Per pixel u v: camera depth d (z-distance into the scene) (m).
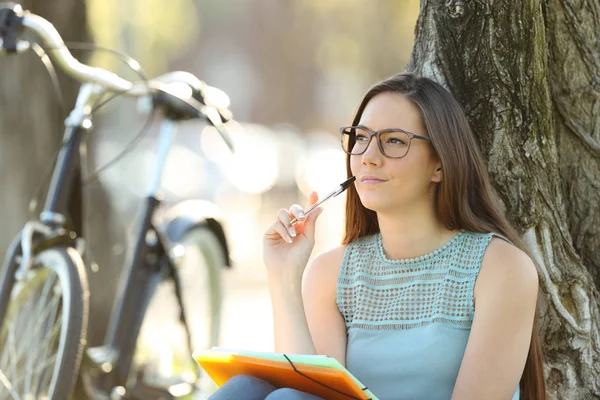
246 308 14.66
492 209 4.33
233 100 46.66
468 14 4.68
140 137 6.36
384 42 32.91
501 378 4.06
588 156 4.79
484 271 4.15
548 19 4.79
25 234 5.57
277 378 3.96
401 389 4.22
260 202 26.94
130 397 6.14
